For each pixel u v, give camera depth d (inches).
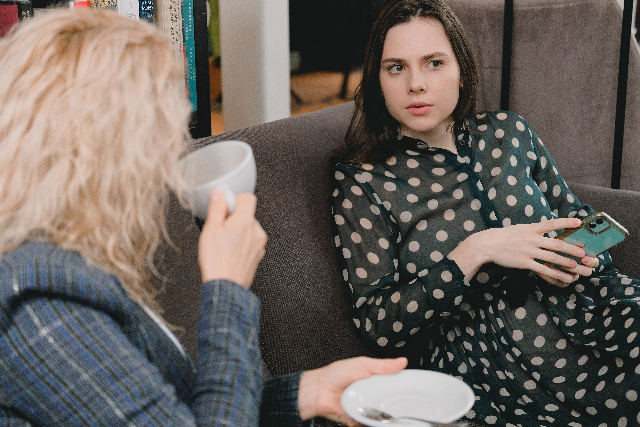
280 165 47.0
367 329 45.9
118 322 22.4
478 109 81.3
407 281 48.4
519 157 53.7
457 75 49.8
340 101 86.7
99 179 21.9
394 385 28.8
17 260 20.7
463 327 48.7
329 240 48.5
